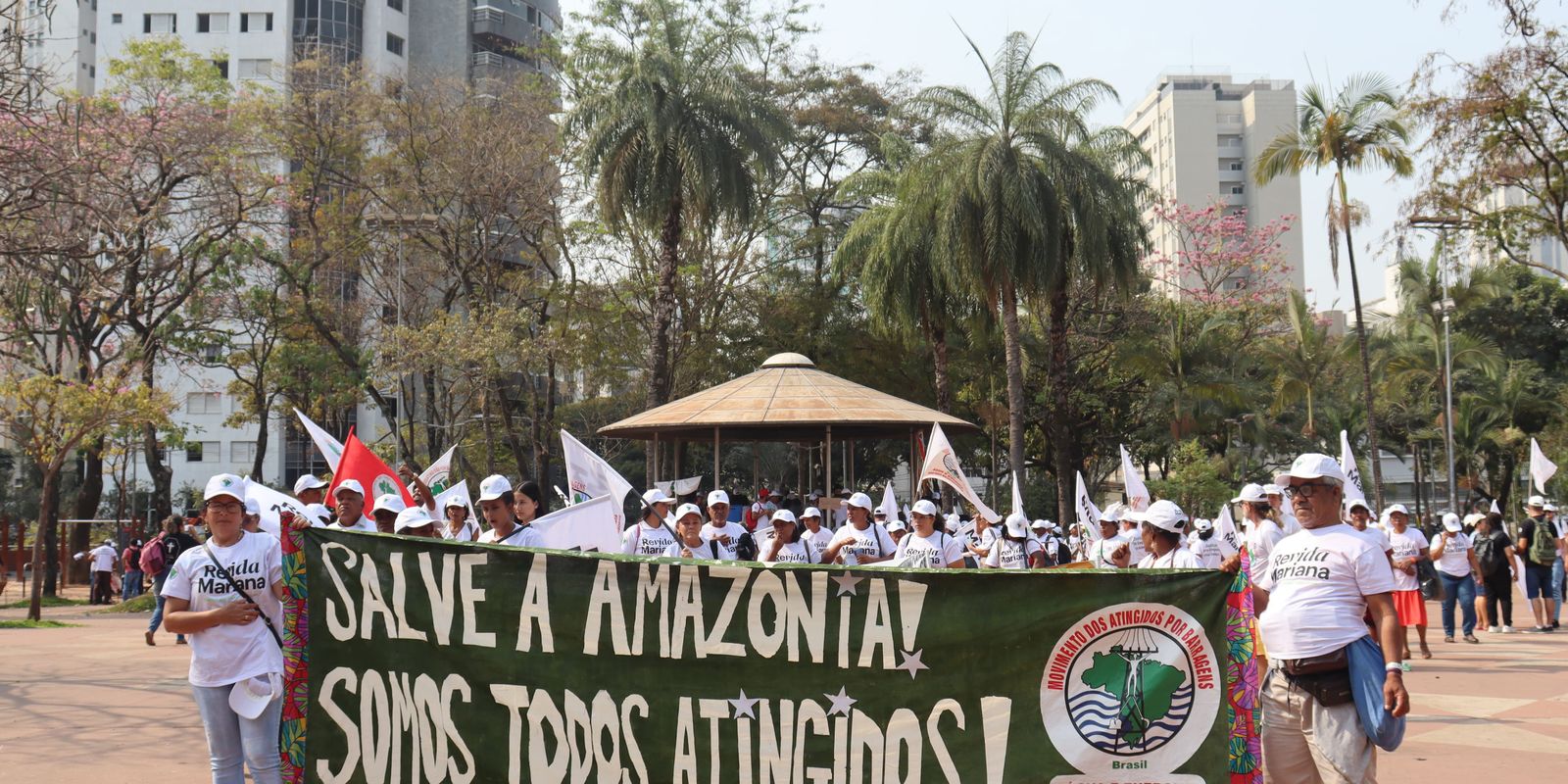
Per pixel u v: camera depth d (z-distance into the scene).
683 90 32.25
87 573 38.00
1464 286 47.84
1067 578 5.79
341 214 38.44
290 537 6.27
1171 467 45.59
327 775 6.16
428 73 42.91
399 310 36.16
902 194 32.38
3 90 16.20
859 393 27.11
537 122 39.41
